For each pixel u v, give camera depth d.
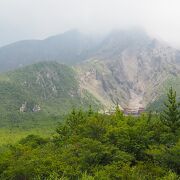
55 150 65.00
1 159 55.12
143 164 52.00
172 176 43.91
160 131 62.66
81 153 52.59
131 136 58.44
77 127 77.69
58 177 49.31
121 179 44.62
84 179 44.00
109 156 52.22
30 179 50.97
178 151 48.53
